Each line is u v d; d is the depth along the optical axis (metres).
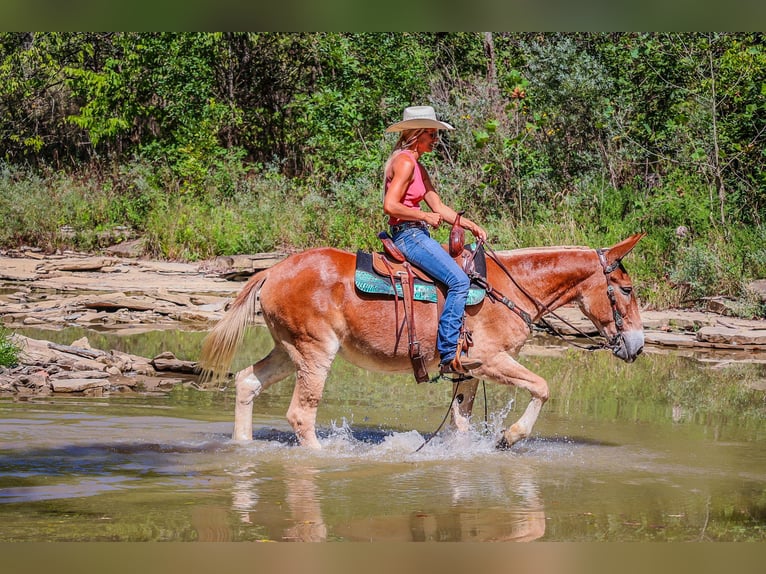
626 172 22.42
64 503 6.17
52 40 33.03
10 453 7.50
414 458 7.70
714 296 17.12
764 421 9.49
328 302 7.84
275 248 23.08
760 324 15.60
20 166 30.95
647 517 6.08
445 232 19.92
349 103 27.42
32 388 10.31
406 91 28.11
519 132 22.95
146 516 5.91
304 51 31.27
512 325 8.02
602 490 6.76
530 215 20.94
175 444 7.97
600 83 22.58
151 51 30.34
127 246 24.22
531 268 8.24
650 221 19.83
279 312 7.91
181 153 28.83
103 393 10.27
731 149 20.44
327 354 7.89
